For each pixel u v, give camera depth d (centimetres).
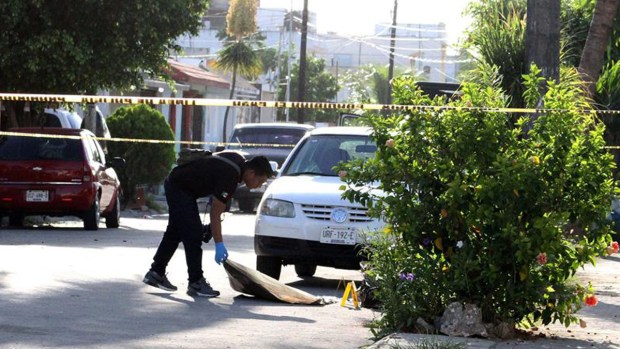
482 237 977
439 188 988
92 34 2400
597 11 1969
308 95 8944
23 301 1116
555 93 1002
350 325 1070
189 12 2498
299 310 1167
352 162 1014
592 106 1892
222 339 949
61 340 905
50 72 2391
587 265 1870
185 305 1161
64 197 2152
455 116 990
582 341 962
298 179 1462
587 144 988
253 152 3050
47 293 1184
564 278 983
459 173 984
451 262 973
